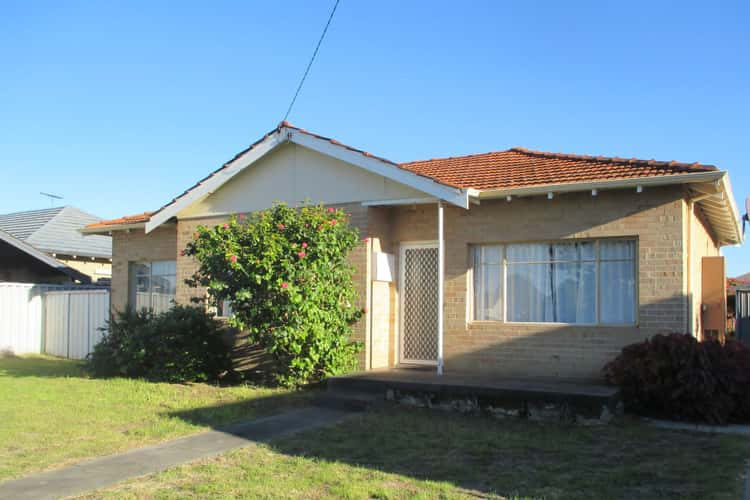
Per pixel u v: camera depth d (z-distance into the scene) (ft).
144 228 50.90
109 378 40.70
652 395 28.48
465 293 37.24
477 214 37.24
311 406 31.76
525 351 35.29
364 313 37.70
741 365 27.89
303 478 20.22
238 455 22.91
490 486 19.44
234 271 34.68
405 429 26.73
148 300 52.37
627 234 33.04
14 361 53.26
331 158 39.93
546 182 34.32
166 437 25.45
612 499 18.21
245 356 42.14
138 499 18.13
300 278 34.32
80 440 24.82
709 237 45.11
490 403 29.32
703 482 19.57
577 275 34.94
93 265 74.08
